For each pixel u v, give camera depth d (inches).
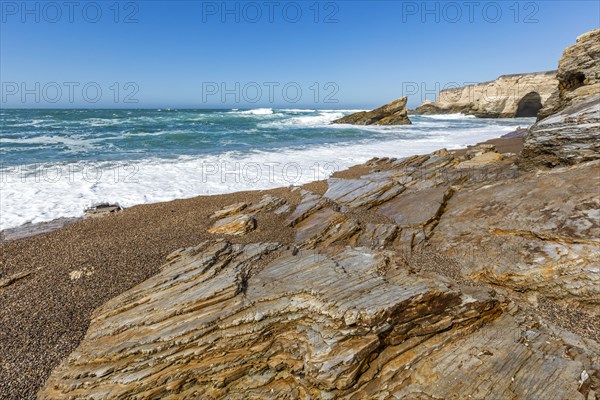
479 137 1450.5
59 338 246.4
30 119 2346.2
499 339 227.8
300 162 924.6
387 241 387.9
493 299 249.9
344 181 664.4
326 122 2576.3
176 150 1080.8
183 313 241.4
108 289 302.2
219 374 209.5
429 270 331.3
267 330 227.9
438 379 201.2
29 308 276.8
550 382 192.2
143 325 236.4
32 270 336.5
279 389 207.9
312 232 414.3
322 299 237.9
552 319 265.4
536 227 338.6
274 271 291.9
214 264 306.8
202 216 493.7
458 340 228.1
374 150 1134.4
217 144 1239.5
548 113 962.1
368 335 214.7
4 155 909.2
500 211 391.5
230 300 248.7
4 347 236.4
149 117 2763.3
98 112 3745.1
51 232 438.6
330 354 206.5
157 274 310.2
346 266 288.5
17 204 545.0
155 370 207.8
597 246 289.1
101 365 213.3
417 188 552.7
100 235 428.5
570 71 876.6
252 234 420.8
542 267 297.3
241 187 681.6
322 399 197.2
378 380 203.9
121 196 606.5
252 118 2832.2
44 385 210.7
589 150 435.2
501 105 2960.1
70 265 343.0
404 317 225.8
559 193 377.4
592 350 222.1
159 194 625.9
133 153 1002.7
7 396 202.8
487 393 189.5
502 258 325.1
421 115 3782.0
